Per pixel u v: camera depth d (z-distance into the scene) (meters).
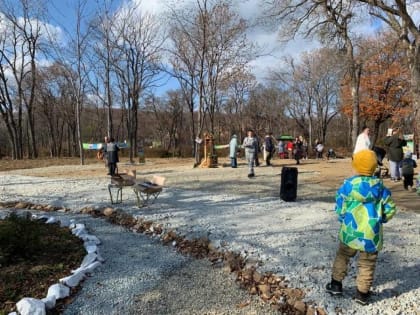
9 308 3.98
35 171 19.42
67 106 51.09
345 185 3.93
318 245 5.62
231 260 5.37
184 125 60.03
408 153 12.10
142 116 61.44
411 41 15.05
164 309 4.14
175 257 5.79
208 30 21.73
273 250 5.48
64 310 4.09
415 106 15.09
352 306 3.83
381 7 13.34
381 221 3.82
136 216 7.87
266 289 4.44
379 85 38.19
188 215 7.84
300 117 54.56
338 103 49.94
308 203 8.95
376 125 40.31
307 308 3.90
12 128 40.66
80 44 22.34
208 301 4.32
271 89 56.47
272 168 18.84
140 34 39.84
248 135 14.52
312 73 50.38
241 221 7.20
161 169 19.42
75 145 55.06
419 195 9.83
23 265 5.14
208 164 20.12
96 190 11.54
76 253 5.76
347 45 19.39
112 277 4.98
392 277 4.46
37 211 9.38
